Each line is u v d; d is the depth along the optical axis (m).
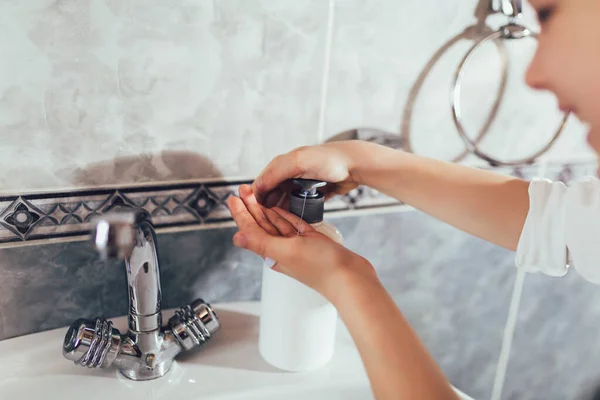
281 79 0.56
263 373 0.54
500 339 0.81
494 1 0.61
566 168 0.74
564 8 0.41
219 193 0.57
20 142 0.48
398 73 0.61
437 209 0.56
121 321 0.55
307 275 0.47
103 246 0.43
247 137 0.56
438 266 0.73
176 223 0.56
